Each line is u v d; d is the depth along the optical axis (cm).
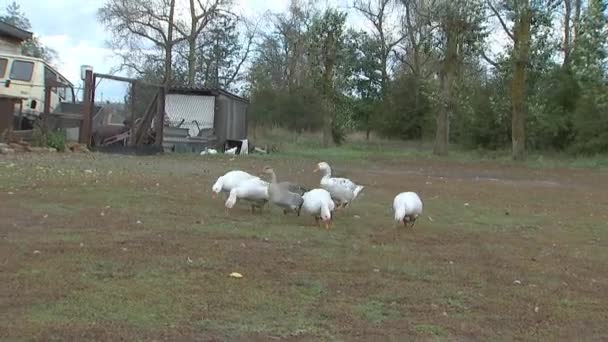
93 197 1268
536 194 1914
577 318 652
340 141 4834
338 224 1130
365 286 728
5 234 891
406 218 1150
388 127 5722
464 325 612
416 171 2706
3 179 1439
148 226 1002
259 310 622
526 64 3584
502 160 3600
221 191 1264
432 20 3925
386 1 5916
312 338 558
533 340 583
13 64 2361
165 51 5072
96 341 523
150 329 555
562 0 3834
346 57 4416
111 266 747
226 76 6006
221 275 738
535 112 3753
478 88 4672
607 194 1977
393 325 602
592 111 3853
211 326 573
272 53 6400
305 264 813
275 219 1134
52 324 554
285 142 4559
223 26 5725
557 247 1041
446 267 846
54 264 741
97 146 2509
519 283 782
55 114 2417
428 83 4019
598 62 3281
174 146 2989
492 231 1175
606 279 828
